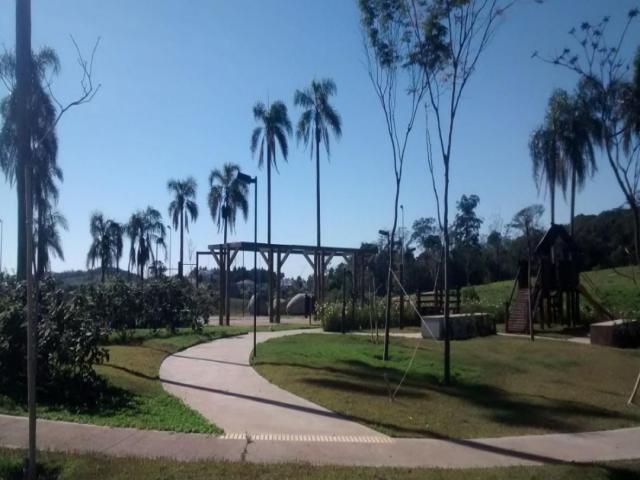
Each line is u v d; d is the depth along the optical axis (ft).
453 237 203.21
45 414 31.24
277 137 137.80
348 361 54.39
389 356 58.85
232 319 137.80
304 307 158.81
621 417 39.04
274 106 136.87
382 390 42.91
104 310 67.05
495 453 29.60
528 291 95.35
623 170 42.42
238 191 174.60
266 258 123.95
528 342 77.66
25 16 26.14
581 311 109.09
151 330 80.43
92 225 207.51
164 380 43.91
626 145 41.14
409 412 36.94
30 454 21.24
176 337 72.54
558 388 48.37
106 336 44.50
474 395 43.52
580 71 46.68
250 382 44.19
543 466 27.30
